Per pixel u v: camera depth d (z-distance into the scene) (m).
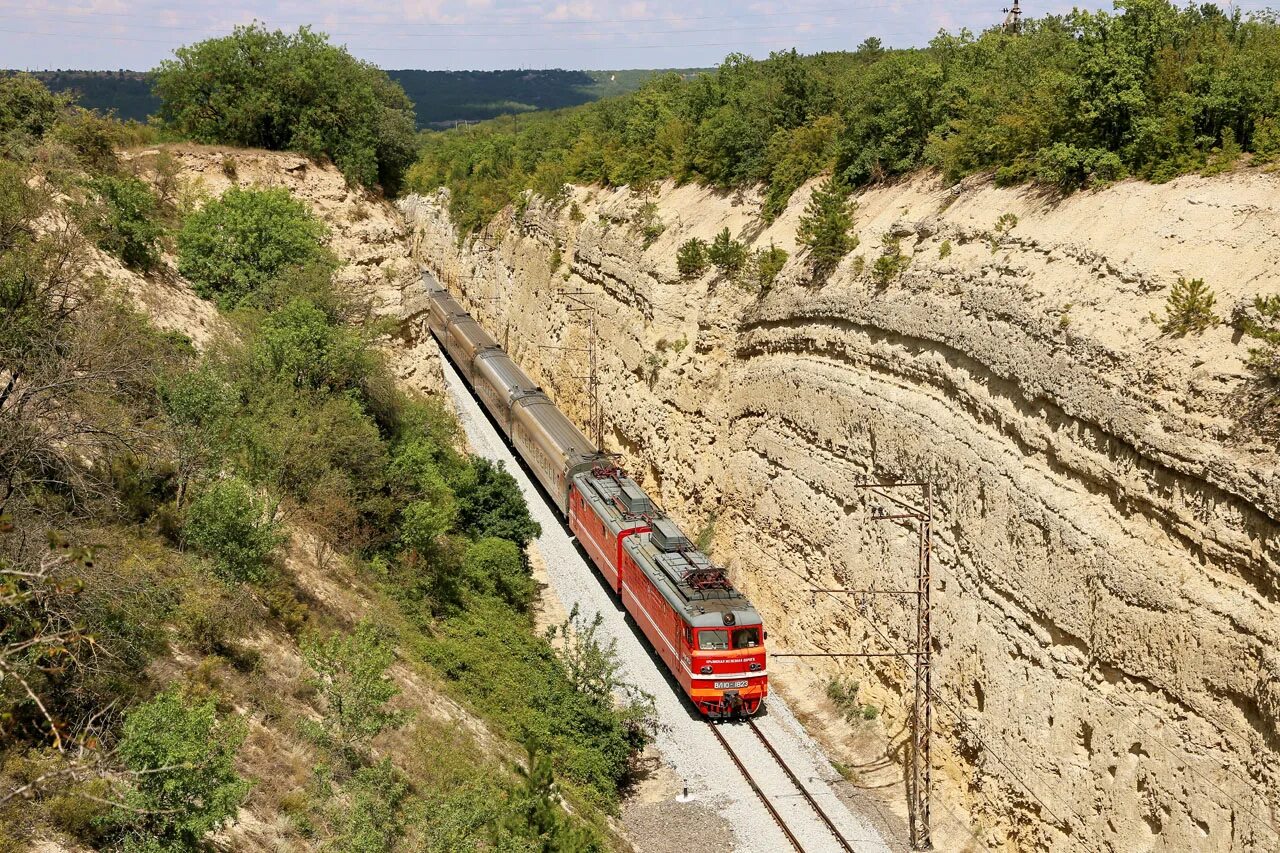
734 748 28.58
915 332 27.84
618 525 35.53
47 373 20.06
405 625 28.03
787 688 32.12
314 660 19.28
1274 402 17.88
